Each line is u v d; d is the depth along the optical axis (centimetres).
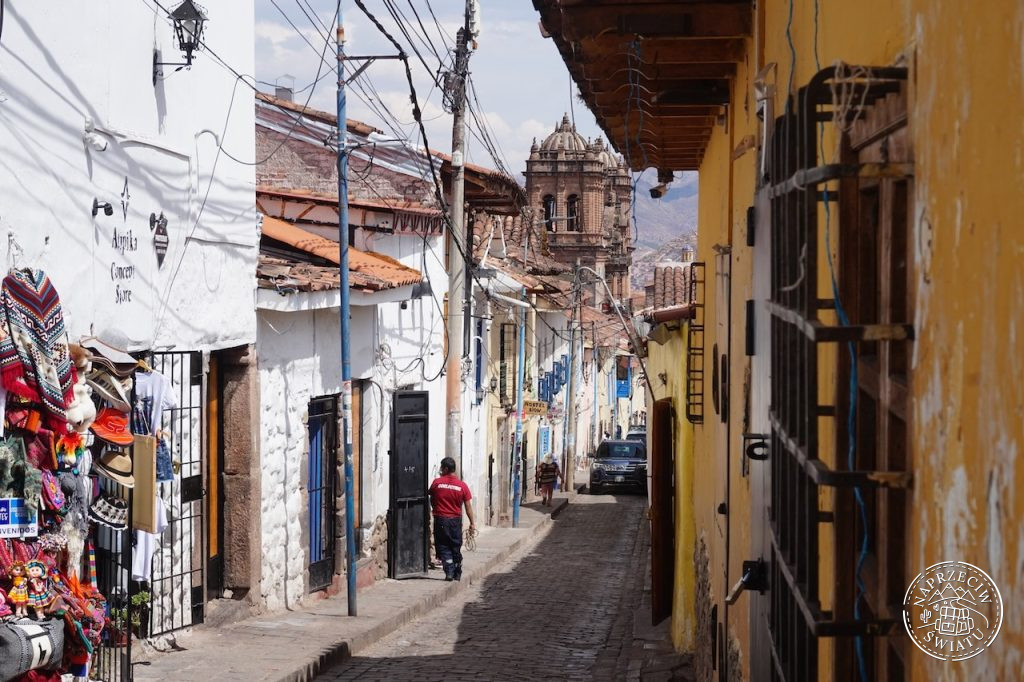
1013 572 218
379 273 1562
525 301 2973
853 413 341
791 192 389
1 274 743
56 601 671
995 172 229
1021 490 214
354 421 1625
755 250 624
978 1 241
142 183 979
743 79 763
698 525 1164
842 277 369
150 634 1027
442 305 2125
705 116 977
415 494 1777
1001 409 225
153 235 1000
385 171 2084
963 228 249
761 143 608
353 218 1742
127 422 817
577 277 3594
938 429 268
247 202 1225
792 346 396
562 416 4303
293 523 1359
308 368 1404
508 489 3031
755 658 592
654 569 1438
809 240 336
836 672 364
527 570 2089
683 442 1315
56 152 824
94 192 885
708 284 1096
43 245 803
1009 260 221
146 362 984
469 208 2295
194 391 1121
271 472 1294
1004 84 224
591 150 6744
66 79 842
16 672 641
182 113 1066
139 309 971
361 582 1617
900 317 312
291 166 2080
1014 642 217
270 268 1332
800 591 367
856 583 350
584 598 1778
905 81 306
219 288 1149
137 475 845
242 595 1227
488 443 2711
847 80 311
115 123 929
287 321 1338
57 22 830
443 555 1766
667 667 1192
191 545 1117
